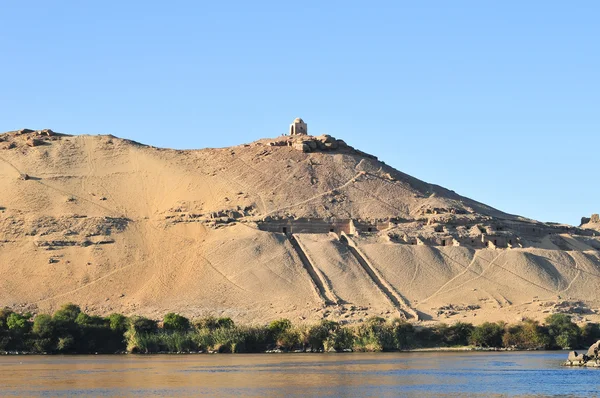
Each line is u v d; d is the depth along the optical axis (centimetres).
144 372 12200
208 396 9762
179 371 12300
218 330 16512
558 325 17312
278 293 19725
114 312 19188
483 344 16975
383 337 16612
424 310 19112
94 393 10056
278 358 14638
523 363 13500
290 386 10562
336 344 16488
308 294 19625
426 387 10494
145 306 19450
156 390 10262
